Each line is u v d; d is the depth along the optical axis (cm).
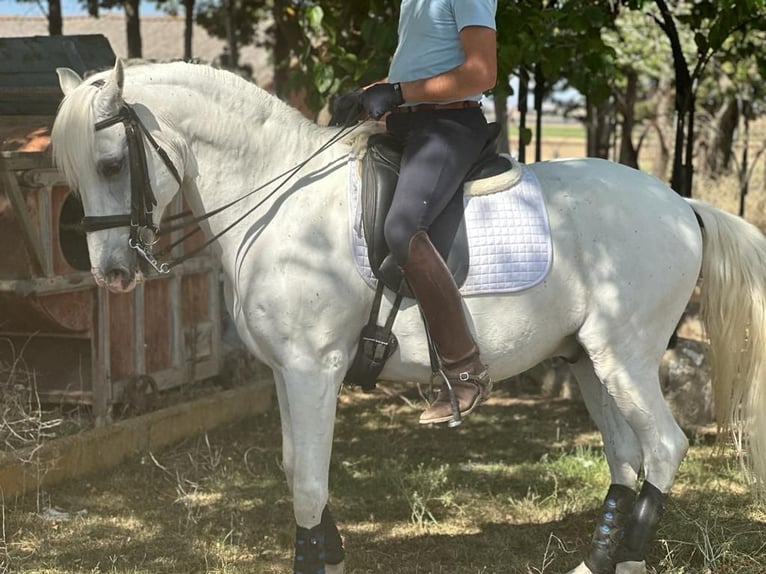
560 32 659
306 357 353
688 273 377
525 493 521
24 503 492
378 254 352
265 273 354
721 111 1625
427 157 348
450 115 354
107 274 346
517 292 360
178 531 465
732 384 388
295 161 365
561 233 367
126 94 347
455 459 588
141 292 626
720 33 598
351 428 659
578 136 3325
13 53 622
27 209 535
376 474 555
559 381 749
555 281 365
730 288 382
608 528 403
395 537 461
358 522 481
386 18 638
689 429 633
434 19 351
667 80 1681
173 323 665
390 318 358
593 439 629
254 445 607
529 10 595
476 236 357
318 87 607
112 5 1232
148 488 525
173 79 355
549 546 446
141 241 347
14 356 611
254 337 360
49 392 609
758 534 439
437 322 350
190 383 687
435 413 359
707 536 423
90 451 539
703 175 1661
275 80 966
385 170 357
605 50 614
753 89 1415
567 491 520
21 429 540
